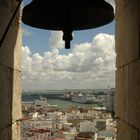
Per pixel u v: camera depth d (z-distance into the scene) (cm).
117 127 368
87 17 278
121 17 347
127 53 317
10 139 343
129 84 309
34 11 262
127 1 319
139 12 275
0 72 312
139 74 275
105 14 271
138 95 277
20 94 387
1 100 315
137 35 280
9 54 340
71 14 267
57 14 269
